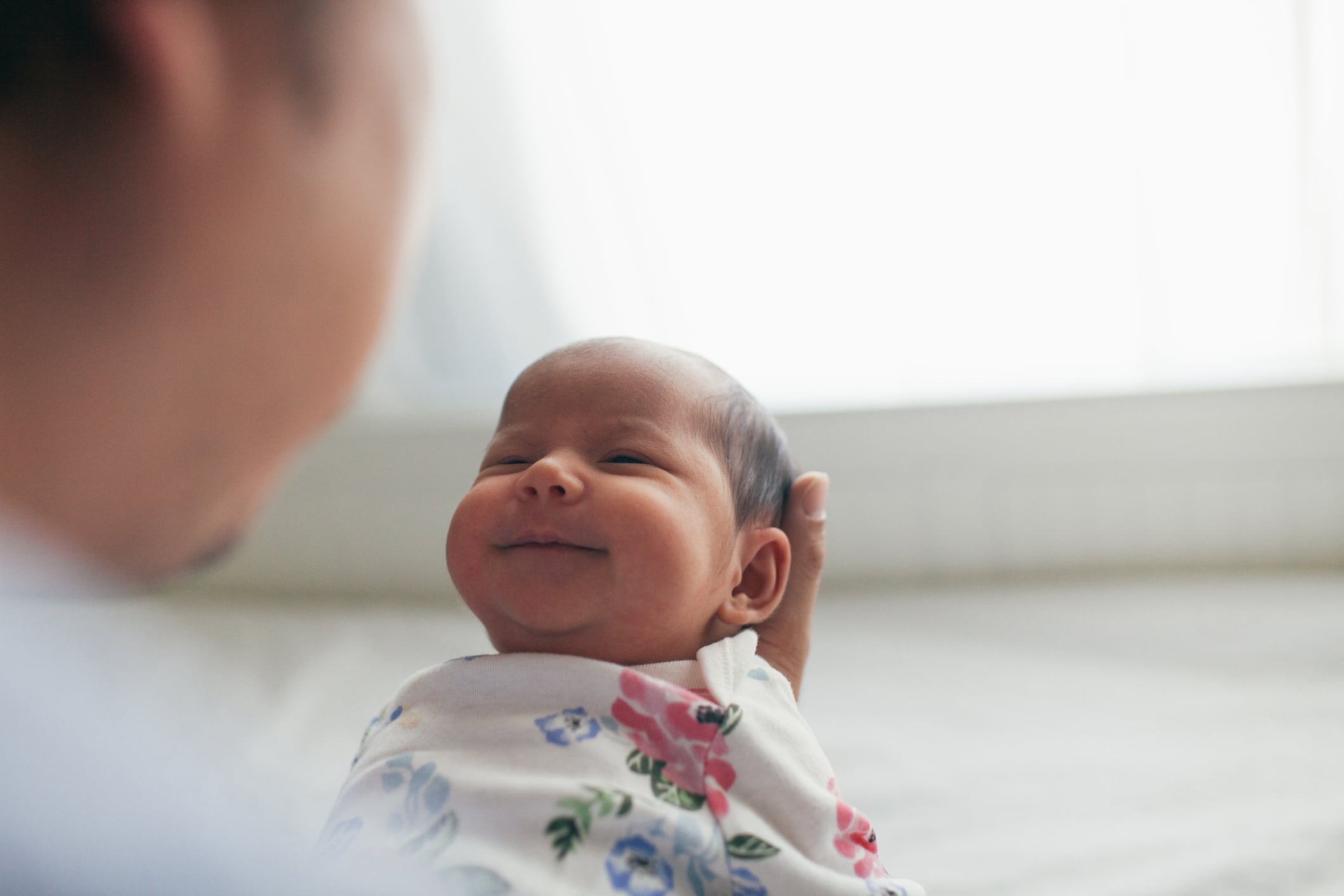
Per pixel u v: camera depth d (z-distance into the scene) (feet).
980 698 4.71
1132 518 6.66
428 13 0.95
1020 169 6.69
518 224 7.11
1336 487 6.40
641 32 6.91
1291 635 5.16
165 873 0.95
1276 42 6.28
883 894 2.04
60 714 0.95
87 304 0.76
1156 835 3.31
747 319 7.06
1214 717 4.32
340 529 7.47
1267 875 3.00
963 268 6.83
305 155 0.82
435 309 7.24
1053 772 3.86
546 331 7.23
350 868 1.25
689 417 2.50
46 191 0.75
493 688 2.16
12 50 0.74
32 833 0.88
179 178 0.77
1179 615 5.61
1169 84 6.43
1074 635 5.48
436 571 7.40
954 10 6.66
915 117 6.77
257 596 7.40
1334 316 6.40
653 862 1.86
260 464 0.90
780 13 6.82
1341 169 6.29
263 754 3.75
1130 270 6.62
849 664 5.28
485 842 1.78
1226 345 6.56
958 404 6.74
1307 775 3.70
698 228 7.04
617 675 2.10
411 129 0.91
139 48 0.74
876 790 3.76
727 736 2.07
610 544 2.23
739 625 2.58
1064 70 6.57
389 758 2.05
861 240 6.91
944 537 6.86
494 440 2.52
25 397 0.77
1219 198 6.46
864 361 6.99
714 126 6.95
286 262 0.83
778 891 1.95
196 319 0.80
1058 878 3.08
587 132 7.00
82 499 0.81
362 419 7.36
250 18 0.79
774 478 2.77
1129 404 6.58
